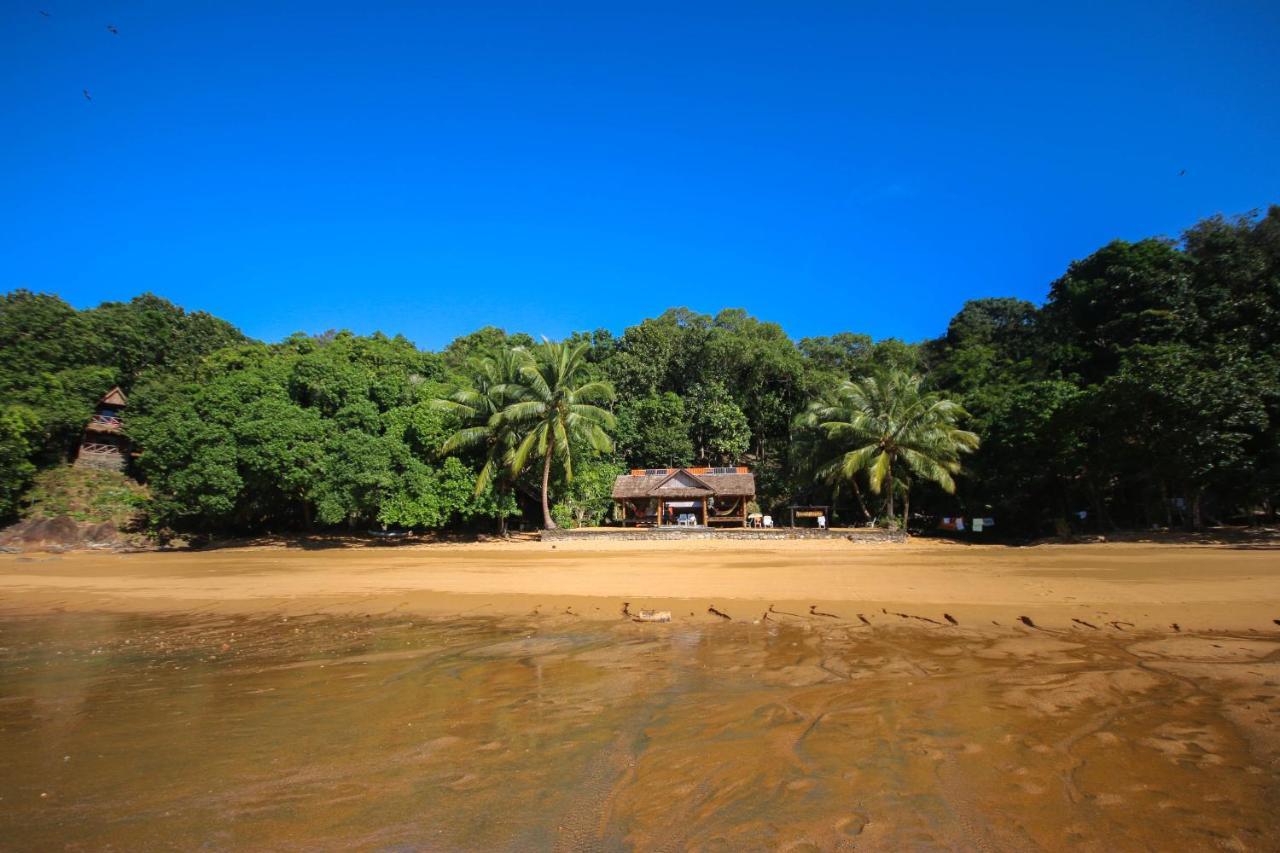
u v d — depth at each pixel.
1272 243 36.97
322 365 34.44
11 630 14.21
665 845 4.74
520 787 5.79
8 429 33.59
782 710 7.79
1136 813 5.18
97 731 7.48
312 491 32.81
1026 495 37.22
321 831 5.04
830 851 4.62
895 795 5.52
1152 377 28.59
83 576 23.41
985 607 13.85
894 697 8.21
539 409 34.28
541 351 36.47
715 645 11.37
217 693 8.95
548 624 13.69
